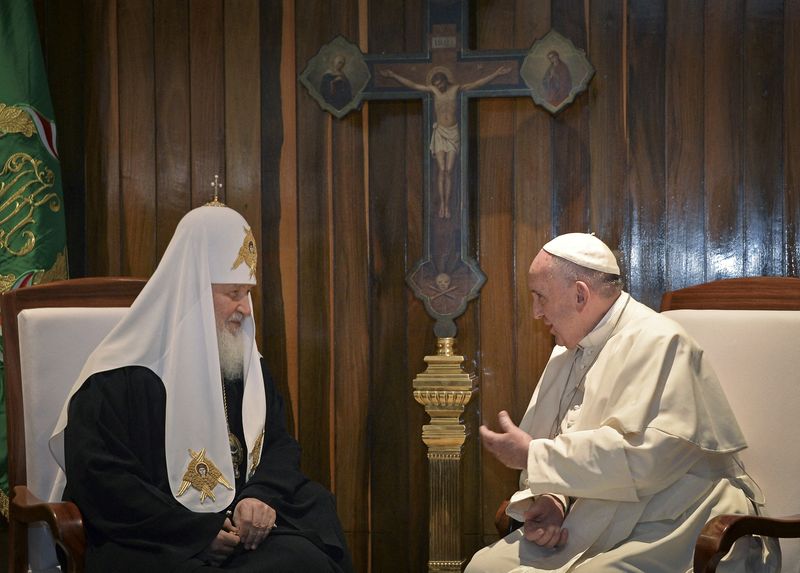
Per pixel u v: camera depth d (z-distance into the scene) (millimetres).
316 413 3740
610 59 3566
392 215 3697
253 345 2990
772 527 2439
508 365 3650
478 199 3654
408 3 3672
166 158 3766
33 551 2801
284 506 2756
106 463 2578
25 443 2889
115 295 3158
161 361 2775
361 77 3527
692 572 2555
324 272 3725
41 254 3477
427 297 3469
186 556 2475
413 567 3705
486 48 3639
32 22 3537
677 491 2707
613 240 3576
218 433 2736
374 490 3721
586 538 2676
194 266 2803
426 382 3363
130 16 3764
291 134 3721
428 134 3467
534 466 2664
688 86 3533
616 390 2748
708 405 2736
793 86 3473
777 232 3488
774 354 2869
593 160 3582
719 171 3523
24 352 2887
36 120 3506
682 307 3217
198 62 3748
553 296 2912
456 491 3379
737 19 3508
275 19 3715
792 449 2805
